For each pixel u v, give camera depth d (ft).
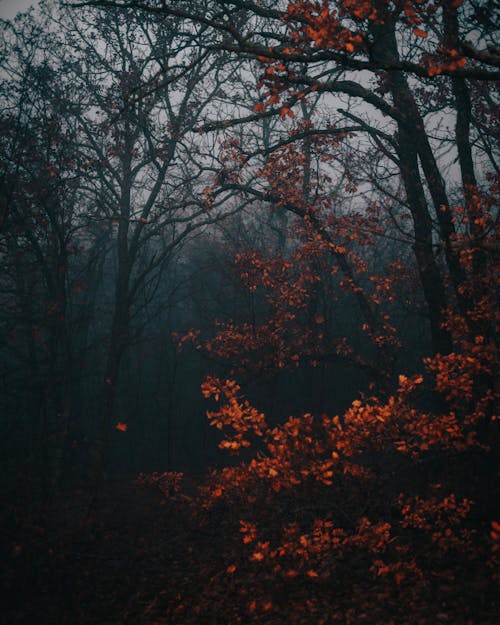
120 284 54.44
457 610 22.13
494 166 40.73
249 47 22.48
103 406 51.44
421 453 29.68
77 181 51.67
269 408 54.44
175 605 26.71
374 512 27.73
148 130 50.47
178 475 32.63
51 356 44.32
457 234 27.73
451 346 37.99
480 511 29.43
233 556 30.55
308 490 26.27
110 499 45.96
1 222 40.34
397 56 38.37
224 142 39.83
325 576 25.48
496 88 39.37
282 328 41.86
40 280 51.83
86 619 25.76
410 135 37.93
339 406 70.38
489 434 28.35
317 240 38.11
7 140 41.63
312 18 21.07
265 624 23.22
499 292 29.25
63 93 51.67
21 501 33.24
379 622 21.89
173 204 53.52
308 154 42.86
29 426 50.01
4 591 26.63
